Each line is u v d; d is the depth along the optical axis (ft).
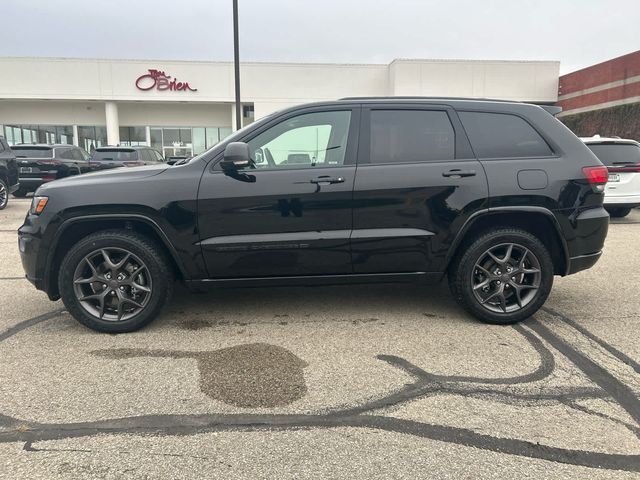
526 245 12.90
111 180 12.33
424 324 13.39
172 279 12.86
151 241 12.55
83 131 87.35
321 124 12.81
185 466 7.51
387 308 14.70
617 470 7.45
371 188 12.41
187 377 10.31
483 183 12.57
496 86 85.20
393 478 7.25
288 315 14.08
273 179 12.32
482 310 13.16
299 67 83.56
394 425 8.61
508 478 7.25
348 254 12.66
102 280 12.44
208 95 83.10
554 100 87.92
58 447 7.93
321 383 10.09
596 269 19.60
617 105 75.20
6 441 8.07
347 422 8.71
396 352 11.59
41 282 12.48
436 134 12.96
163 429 8.46
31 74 80.28
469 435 8.32
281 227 12.42
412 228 12.64
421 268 13.00
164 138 88.43
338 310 14.52
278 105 84.12
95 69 80.94
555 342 12.18
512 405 9.25
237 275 12.72
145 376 10.34
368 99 13.07
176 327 13.11
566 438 8.23
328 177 12.37
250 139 12.64
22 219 32.86
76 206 12.04
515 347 11.87
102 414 8.90
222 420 8.75
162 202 12.08
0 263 20.42
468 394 9.65
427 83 82.74
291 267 12.70
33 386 9.89
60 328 13.05
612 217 34.86
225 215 12.26
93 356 11.30
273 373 10.52
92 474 7.30
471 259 12.92
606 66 77.87
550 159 12.92
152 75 81.66
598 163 13.21
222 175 12.32
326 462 7.62
